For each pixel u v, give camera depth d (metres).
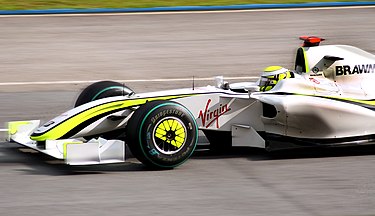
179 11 50.28
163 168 20.12
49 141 20.08
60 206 16.91
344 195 17.72
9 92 32.31
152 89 32.91
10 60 38.88
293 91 21.58
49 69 37.22
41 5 51.38
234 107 21.64
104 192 18.03
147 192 18.02
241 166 20.66
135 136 19.39
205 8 50.69
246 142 21.67
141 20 47.75
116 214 16.31
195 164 20.94
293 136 21.50
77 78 35.41
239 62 38.53
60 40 43.06
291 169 20.23
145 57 39.72
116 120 20.84
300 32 44.56
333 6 51.53
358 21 47.06
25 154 22.34
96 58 39.50
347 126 21.58
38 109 29.09
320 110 21.20
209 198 17.53
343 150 22.53
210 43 42.50
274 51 40.66
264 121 21.59
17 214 16.31
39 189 18.34
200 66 37.78
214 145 22.91
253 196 17.69
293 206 16.89
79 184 18.77
